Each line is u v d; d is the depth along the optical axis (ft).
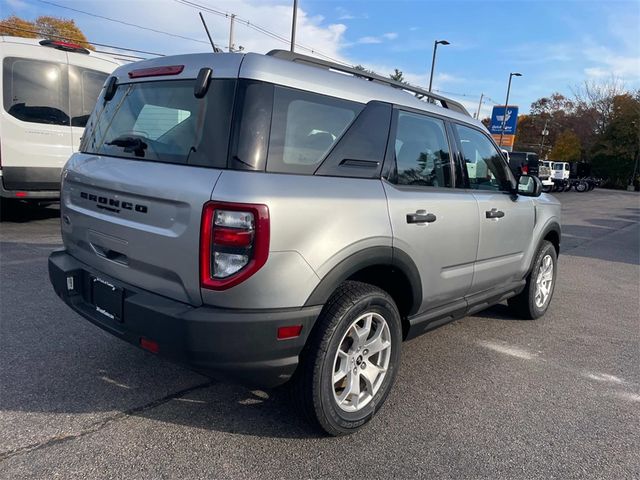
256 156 8.30
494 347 15.35
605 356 15.19
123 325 9.18
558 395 12.36
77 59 28.40
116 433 9.50
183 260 8.32
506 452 9.77
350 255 9.18
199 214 8.04
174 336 8.23
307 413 9.36
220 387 11.49
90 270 10.27
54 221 30.40
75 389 11.00
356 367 10.02
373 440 9.86
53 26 138.82
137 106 10.07
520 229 15.48
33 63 26.68
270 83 8.71
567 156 201.77
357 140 10.01
